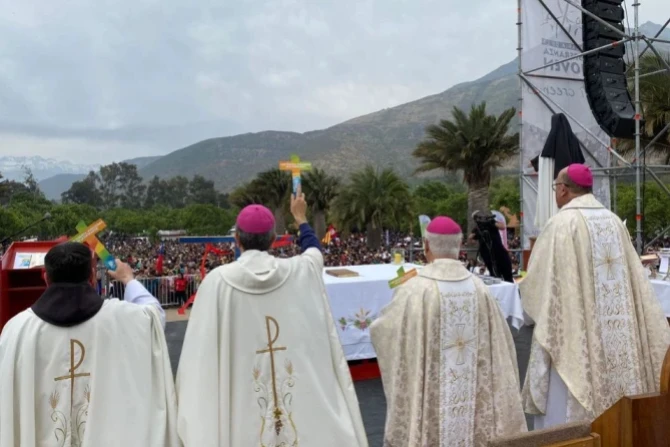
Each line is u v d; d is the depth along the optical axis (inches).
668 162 752.3
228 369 114.6
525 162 450.9
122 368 111.1
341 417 121.9
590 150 457.4
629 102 400.5
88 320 110.7
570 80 461.4
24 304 235.0
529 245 441.4
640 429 108.0
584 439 108.4
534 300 157.6
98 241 127.1
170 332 396.8
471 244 572.1
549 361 154.7
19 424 104.4
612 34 402.9
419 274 140.9
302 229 135.9
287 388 118.3
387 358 140.1
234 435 114.2
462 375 135.3
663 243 855.1
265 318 118.5
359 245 1411.2
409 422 135.3
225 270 119.3
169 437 114.0
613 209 483.8
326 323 125.6
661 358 154.6
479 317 138.9
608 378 148.1
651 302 157.6
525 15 446.3
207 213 2603.3
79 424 108.7
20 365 105.1
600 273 151.3
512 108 1029.8
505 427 137.5
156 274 785.6
